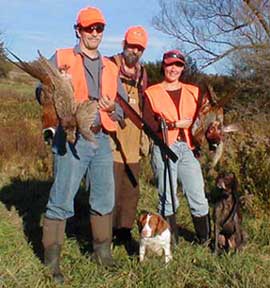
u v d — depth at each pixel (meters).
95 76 3.21
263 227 4.20
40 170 6.32
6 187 5.62
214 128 3.63
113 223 3.90
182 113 3.65
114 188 3.53
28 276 3.20
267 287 3.12
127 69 3.79
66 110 2.88
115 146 3.85
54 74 2.86
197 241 3.87
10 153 6.76
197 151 3.77
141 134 3.93
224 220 3.63
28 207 4.92
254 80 13.70
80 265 3.46
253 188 4.61
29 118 10.00
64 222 3.31
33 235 4.09
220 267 3.34
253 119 10.84
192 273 3.30
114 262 3.49
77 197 4.86
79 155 3.19
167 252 3.39
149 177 5.63
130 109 3.47
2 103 13.84
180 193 4.94
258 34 15.50
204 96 3.68
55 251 3.31
